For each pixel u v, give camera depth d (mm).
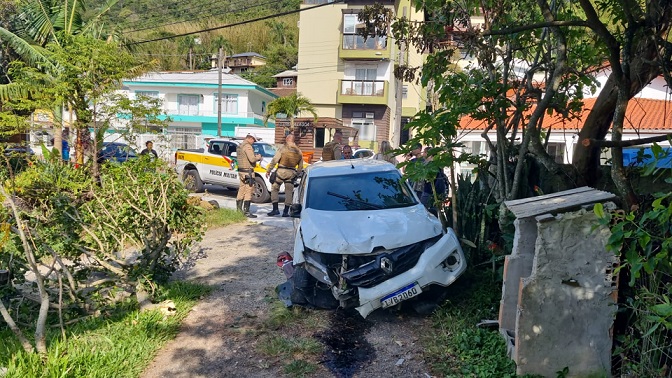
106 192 6777
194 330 5645
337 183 7348
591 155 5938
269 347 5137
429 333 5383
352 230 5973
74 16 16672
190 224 7055
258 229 11117
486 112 6051
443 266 5750
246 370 4730
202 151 17812
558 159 10211
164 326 5562
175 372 4707
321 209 6844
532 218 4648
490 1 6449
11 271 5637
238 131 37844
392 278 5586
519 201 4855
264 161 15875
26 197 7004
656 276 3727
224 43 76625
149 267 6297
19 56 17953
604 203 4027
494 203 6934
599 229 4082
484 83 6344
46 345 4953
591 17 4133
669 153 4020
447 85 6664
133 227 6527
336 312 6039
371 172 7613
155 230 6398
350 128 33062
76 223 6285
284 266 6652
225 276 7609
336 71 38688
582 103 6578
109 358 4676
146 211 6598
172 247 8109
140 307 6051
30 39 17250
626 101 4227
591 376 4129
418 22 6805
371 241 5711
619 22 6121
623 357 4059
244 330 5594
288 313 5973
